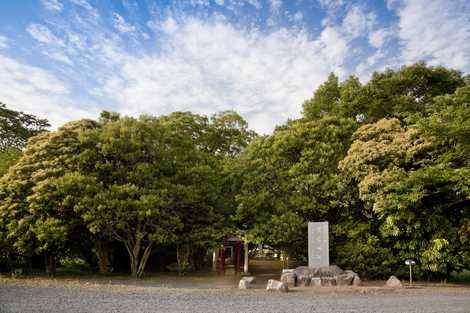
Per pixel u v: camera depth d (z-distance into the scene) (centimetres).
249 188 1930
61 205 1550
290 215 1764
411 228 1538
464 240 1521
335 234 1817
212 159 2138
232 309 905
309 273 1529
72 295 1069
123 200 1576
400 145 1622
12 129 2747
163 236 1678
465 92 1520
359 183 1661
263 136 2217
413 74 2275
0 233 1567
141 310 873
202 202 1869
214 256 2361
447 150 1557
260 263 2945
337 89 2648
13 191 1611
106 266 1953
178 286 1444
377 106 2252
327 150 1903
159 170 1802
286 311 889
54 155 1697
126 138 1717
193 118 2659
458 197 1545
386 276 1689
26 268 1956
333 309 921
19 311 833
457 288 1385
